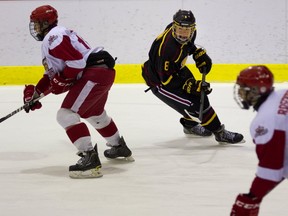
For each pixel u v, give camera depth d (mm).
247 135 17953
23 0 26766
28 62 27109
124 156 15367
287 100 8367
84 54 13797
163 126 19312
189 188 13273
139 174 14398
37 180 14078
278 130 8133
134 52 26766
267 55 26281
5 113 21391
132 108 21672
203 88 16141
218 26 26359
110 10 26672
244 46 26328
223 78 25688
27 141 17844
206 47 26531
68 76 13445
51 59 13406
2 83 26703
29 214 11859
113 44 26859
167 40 15711
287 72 25531
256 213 8547
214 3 26266
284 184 13336
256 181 8258
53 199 12727
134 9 26547
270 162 8125
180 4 26406
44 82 14391
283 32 26078
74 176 14117
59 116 13984
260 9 26062
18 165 15383
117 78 26156
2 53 27172
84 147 14039
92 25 26891
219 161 15344
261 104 8617
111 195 12914
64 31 13469
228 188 13234
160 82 16719
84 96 13836
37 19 13828
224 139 16891
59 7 26969
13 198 12852
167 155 16047
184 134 18359
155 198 12664
